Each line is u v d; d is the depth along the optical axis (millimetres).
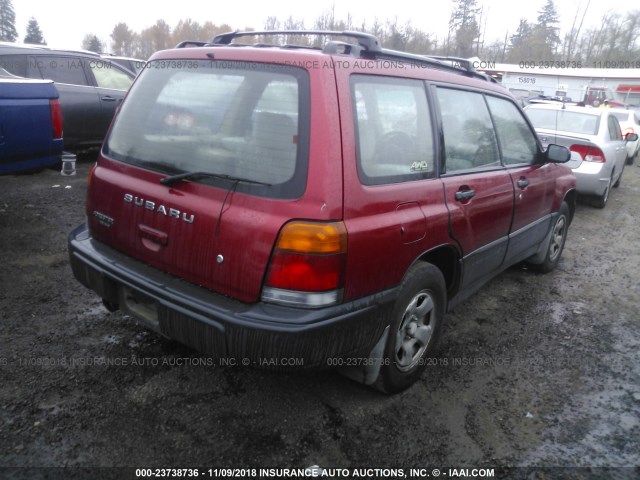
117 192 2883
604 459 2689
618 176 10312
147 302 2715
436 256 3322
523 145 4312
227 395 2949
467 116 3473
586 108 8812
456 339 3842
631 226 7695
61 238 5211
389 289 2699
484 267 3732
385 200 2578
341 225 2320
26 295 3971
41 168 5480
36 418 2670
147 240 2746
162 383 3014
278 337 2246
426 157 2986
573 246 6492
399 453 2623
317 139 2314
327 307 2352
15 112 4996
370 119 2586
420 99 2994
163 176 2695
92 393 2891
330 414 2859
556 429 2898
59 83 8141
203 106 2660
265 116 2445
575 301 4715
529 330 4066
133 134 2963
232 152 2494
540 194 4449
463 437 2773
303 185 2291
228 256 2395
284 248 2268
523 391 3236
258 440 2631
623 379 3453
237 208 2381
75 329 3543
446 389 3184
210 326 2363
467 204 3250
